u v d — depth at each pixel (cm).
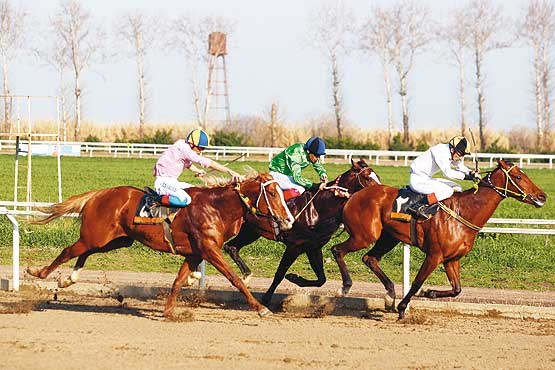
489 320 1328
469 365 1009
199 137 1274
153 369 944
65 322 1199
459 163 1331
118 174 4238
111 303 1398
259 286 1564
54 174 4184
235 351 1042
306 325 1236
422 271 1278
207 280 1619
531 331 1239
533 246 2056
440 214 1267
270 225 1330
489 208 1268
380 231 1319
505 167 1272
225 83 8262
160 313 1309
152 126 7381
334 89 7469
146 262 1833
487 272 1764
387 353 1059
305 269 1777
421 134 7356
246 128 7475
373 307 1406
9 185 3606
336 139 6381
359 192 1341
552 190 3897
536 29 7481
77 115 7256
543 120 7569
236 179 1238
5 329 1135
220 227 1238
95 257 1867
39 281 1530
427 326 1259
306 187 1404
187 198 1241
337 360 1012
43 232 2030
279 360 1003
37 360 966
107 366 951
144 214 1245
